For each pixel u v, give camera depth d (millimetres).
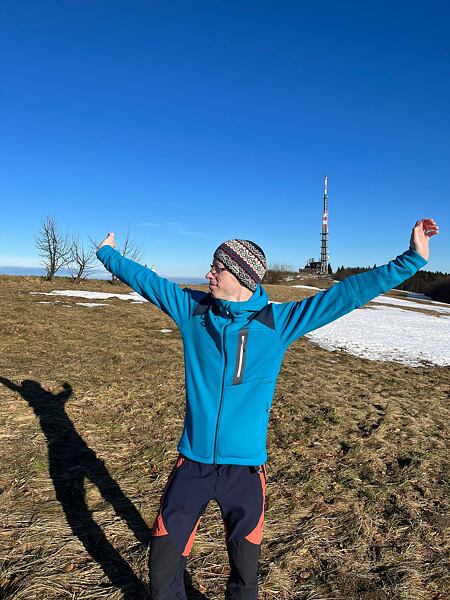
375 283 1908
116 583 2824
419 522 3680
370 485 4309
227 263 2008
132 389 6832
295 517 3705
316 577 2998
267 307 2080
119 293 23594
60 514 3520
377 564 3164
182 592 2027
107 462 4480
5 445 4648
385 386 8117
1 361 7918
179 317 2172
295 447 5102
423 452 5133
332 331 15258
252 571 2014
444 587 2961
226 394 2002
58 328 11555
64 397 6258
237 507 1988
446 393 7926
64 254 28422
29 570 2871
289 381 8023
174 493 2004
